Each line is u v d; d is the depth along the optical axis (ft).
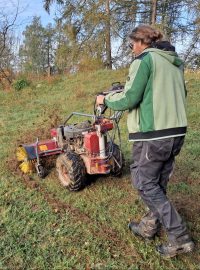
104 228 12.25
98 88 43.73
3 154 20.52
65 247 11.21
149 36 9.81
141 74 9.31
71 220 12.85
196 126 24.53
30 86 52.03
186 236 10.03
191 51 65.51
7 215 13.24
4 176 17.30
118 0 66.74
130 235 11.72
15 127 28.07
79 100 37.70
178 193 14.69
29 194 15.12
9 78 61.52
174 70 9.71
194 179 16.07
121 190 15.16
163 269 10.12
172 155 10.03
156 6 64.75
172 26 65.87
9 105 40.63
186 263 10.35
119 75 51.19
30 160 17.31
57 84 52.34
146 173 9.96
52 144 17.21
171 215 9.93
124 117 27.17
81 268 10.21
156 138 9.48
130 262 10.46
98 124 14.43
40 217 13.07
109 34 69.05
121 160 15.85
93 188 15.47
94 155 14.67
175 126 9.52
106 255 10.75
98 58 69.21
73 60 71.46
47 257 10.76
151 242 11.30
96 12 67.87
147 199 10.12
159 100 9.41
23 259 10.73
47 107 36.06
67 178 15.37
